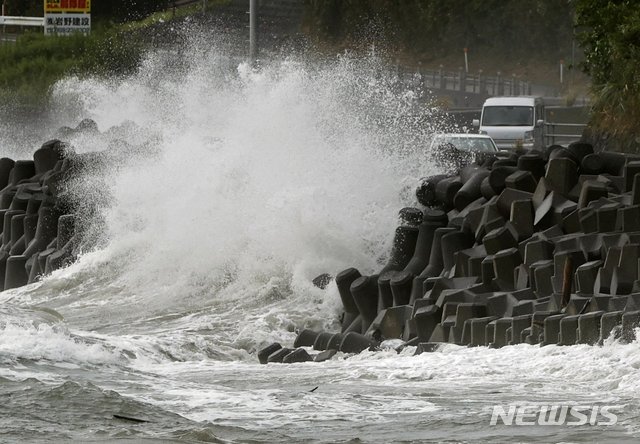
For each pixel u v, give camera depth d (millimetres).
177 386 29297
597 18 68438
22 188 60094
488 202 40750
